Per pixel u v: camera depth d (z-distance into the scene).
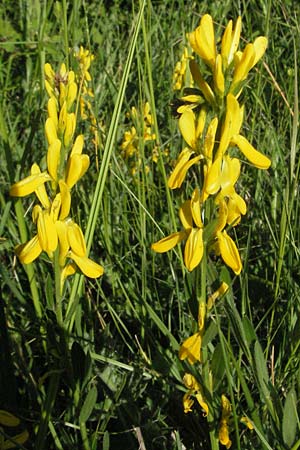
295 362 0.32
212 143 0.23
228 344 0.27
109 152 0.30
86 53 0.52
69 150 0.25
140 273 0.42
